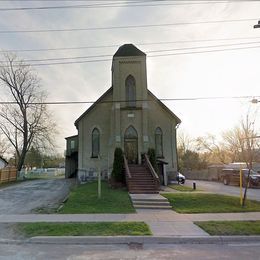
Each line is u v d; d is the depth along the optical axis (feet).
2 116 139.95
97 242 29.63
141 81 92.63
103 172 94.12
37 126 143.54
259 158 99.50
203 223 36.58
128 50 94.84
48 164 270.05
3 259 24.30
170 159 97.09
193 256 25.09
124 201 52.95
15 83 138.00
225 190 86.63
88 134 96.94
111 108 95.09
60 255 25.35
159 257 24.75
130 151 88.94
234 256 25.14
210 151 226.17
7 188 85.51
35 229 33.40
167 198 55.31
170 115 99.14
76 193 61.98
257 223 36.55
